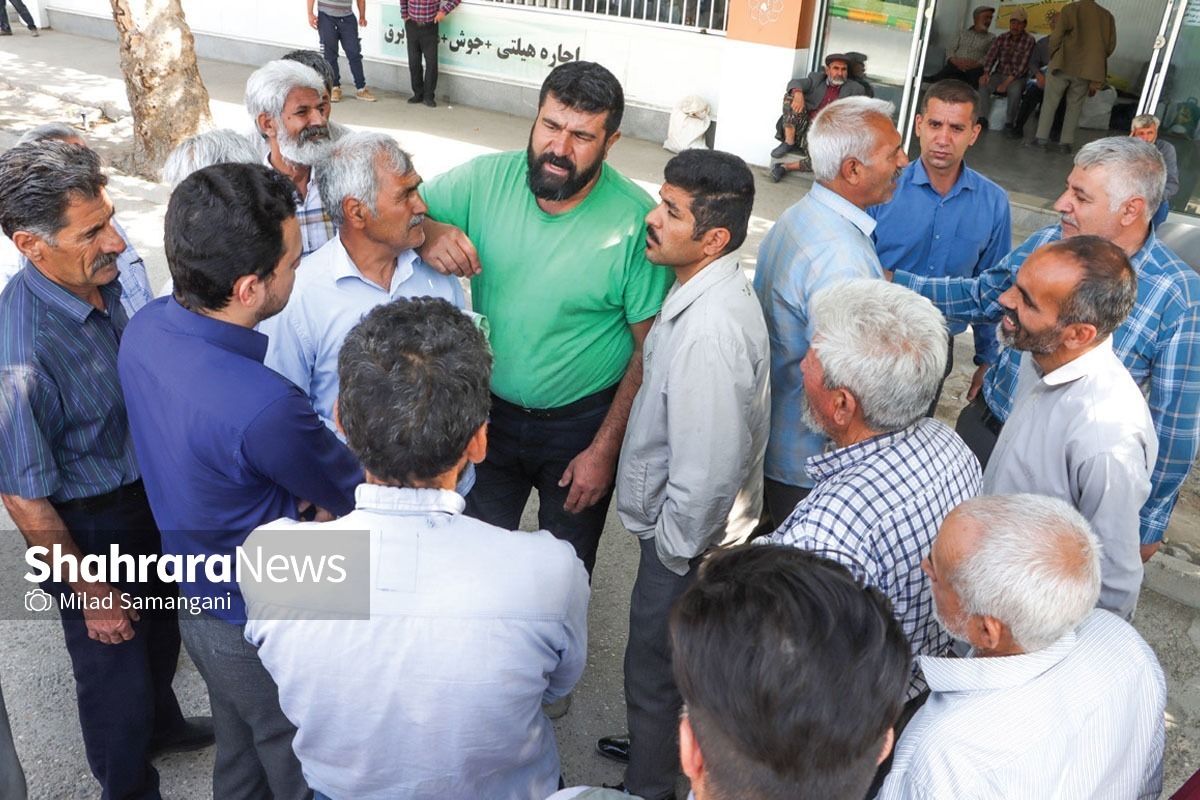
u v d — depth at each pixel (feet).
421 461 4.99
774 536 6.43
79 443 7.60
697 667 3.72
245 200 6.00
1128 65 38.58
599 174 8.67
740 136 29.43
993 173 29.55
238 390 5.98
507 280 9.02
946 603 5.57
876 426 6.28
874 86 27.86
